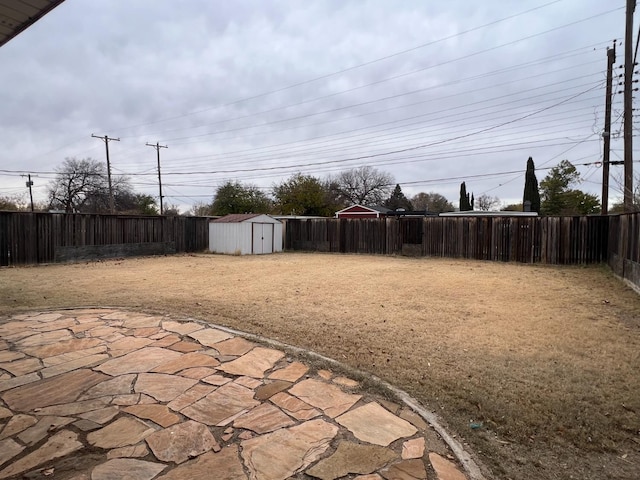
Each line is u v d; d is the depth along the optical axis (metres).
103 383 2.94
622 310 5.57
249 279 8.48
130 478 1.84
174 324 4.57
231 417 2.46
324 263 12.09
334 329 4.50
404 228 14.61
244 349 3.74
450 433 2.38
